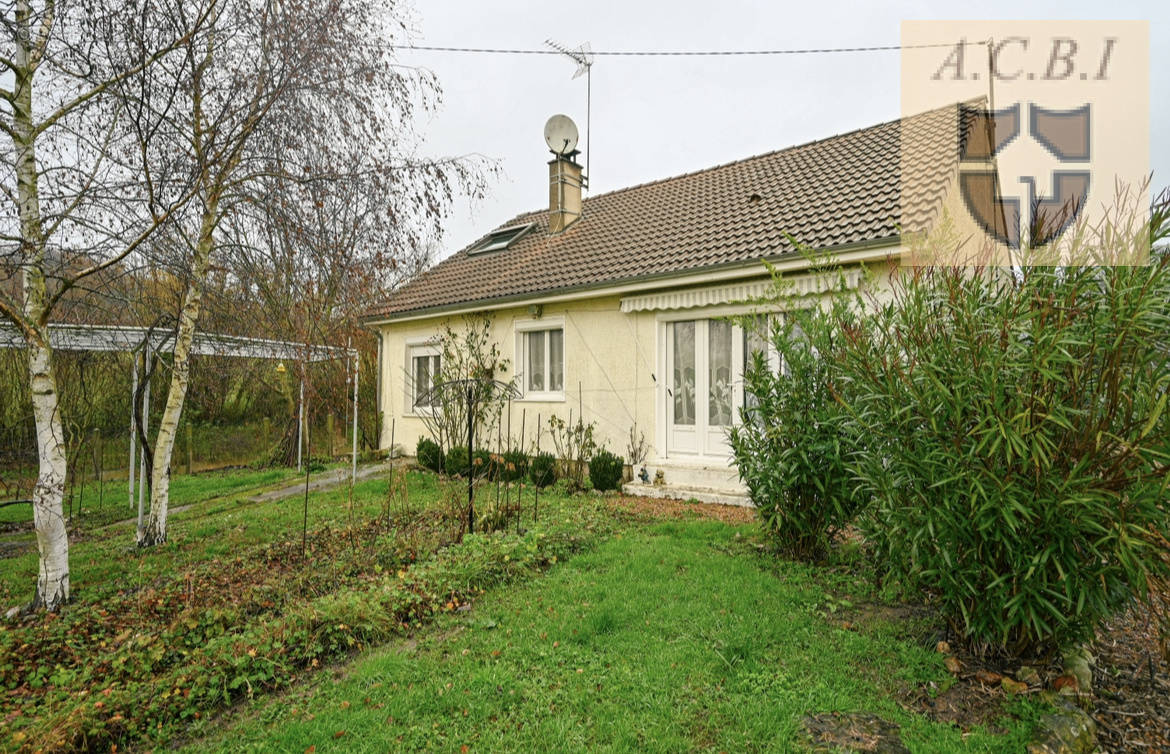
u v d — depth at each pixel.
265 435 17.66
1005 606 3.32
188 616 4.75
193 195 6.38
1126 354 3.09
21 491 11.05
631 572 5.49
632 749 2.94
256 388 16.64
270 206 6.84
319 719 3.29
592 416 10.91
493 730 3.14
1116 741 3.11
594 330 10.88
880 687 3.50
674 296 9.48
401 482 9.73
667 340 9.99
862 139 11.37
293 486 12.25
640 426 10.20
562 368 11.70
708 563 5.71
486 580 5.37
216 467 16.44
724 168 13.73
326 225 7.16
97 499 11.88
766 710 3.23
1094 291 3.18
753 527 6.98
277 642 4.08
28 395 11.63
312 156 7.01
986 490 3.29
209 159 6.71
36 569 7.07
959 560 3.58
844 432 5.02
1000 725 3.10
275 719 3.37
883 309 4.07
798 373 5.53
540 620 4.51
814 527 5.65
